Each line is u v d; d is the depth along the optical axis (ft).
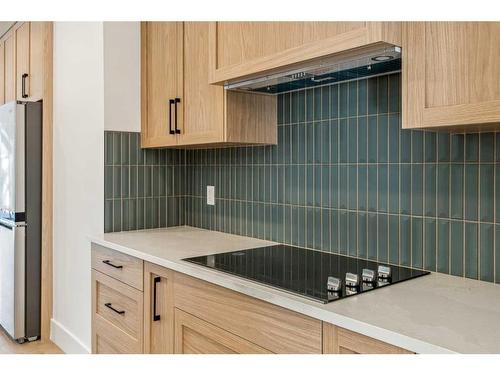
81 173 9.41
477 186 5.22
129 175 8.95
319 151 6.95
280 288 4.88
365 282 5.09
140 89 9.03
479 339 3.49
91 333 8.64
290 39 5.65
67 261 9.93
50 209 10.62
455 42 4.25
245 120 7.25
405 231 5.91
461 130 5.08
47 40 10.52
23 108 10.43
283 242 7.57
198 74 7.51
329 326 4.24
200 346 5.94
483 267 5.19
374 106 6.23
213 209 9.04
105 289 8.10
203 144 7.73
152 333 6.82
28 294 10.62
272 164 7.74
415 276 5.38
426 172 5.68
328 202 6.84
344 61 5.32
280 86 6.84
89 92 9.05
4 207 10.96
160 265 6.52
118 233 8.70
